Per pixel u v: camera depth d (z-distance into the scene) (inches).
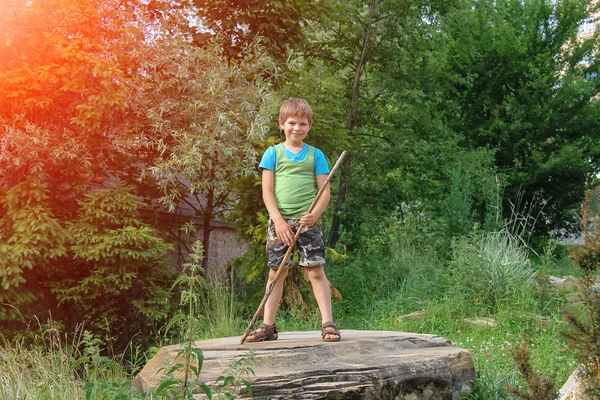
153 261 323.9
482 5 820.6
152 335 323.0
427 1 547.5
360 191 525.3
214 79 331.3
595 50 935.0
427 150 546.3
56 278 302.5
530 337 297.9
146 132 336.2
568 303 338.3
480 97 816.3
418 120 571.2
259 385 151.6
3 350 243.3
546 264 399.9
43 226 273.0
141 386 161.6
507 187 809.5
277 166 182.7
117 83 319.0
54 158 298.2
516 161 800.3
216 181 342.3
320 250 182.1
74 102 310.2
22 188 283.1
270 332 188.1
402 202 568.4
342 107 533.0
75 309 312.7
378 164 529.7
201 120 336.5
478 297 355.6
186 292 122.4
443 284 388.2
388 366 167.0
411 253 467.8
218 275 403.2
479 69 808.3
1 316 269.1
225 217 402.6
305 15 403.9
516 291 355.6
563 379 236.4
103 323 317.7
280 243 181.5
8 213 280.8
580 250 144.9
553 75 839.7
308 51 540.7
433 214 556.4
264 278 389.4
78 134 312.7
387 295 400.2
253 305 358.9
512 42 807.1
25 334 278.4
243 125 345.1
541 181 822.5
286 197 180.1
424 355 180.9
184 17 376.2
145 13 350.0
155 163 334.3
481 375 216.2
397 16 532.1
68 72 299.0
